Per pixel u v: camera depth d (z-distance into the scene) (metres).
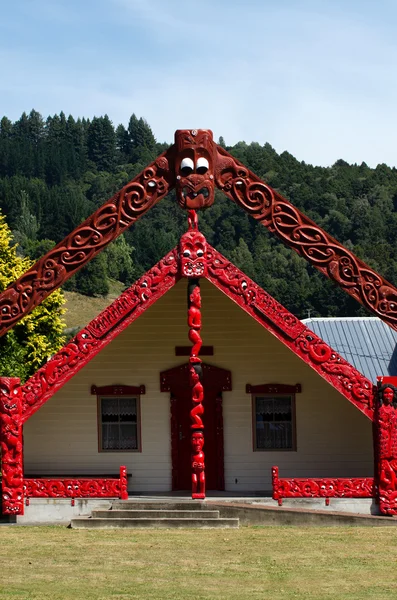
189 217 22.00
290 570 17.77
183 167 21.84
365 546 19.77
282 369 24.94
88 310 114.88
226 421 25.00
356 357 29.53
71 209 144.62
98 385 25.17
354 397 22.08
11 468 22.39
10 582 16.95
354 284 21.95
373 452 24.36
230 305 24.89
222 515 22.06
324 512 21.86
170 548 19.62
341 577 17.22
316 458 24.91
